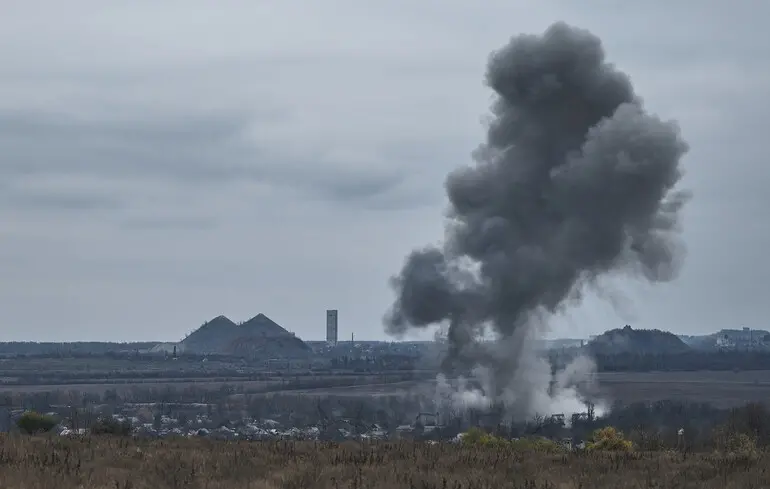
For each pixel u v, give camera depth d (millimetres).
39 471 74938
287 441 125750
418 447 120500
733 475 91438
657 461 107125
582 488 80938
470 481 78312
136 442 116938
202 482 73688
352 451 107938
